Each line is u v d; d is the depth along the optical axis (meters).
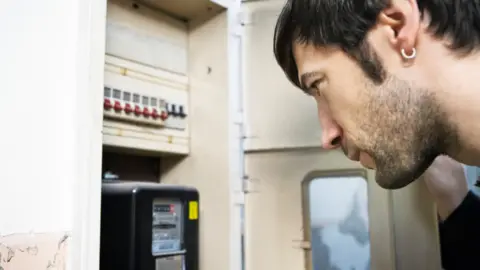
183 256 1.15
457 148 0.63
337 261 1.28
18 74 0.88
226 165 1.31
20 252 0.85
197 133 1.36
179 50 1.38
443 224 1.12
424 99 0.62
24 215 0.86
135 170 1.33
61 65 0.93
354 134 0.67
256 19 1.41
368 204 1.26
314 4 0.68
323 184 1.31
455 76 0.60
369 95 0.65
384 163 0.66
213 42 1.38
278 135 1.35
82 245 0.90
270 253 1.32
